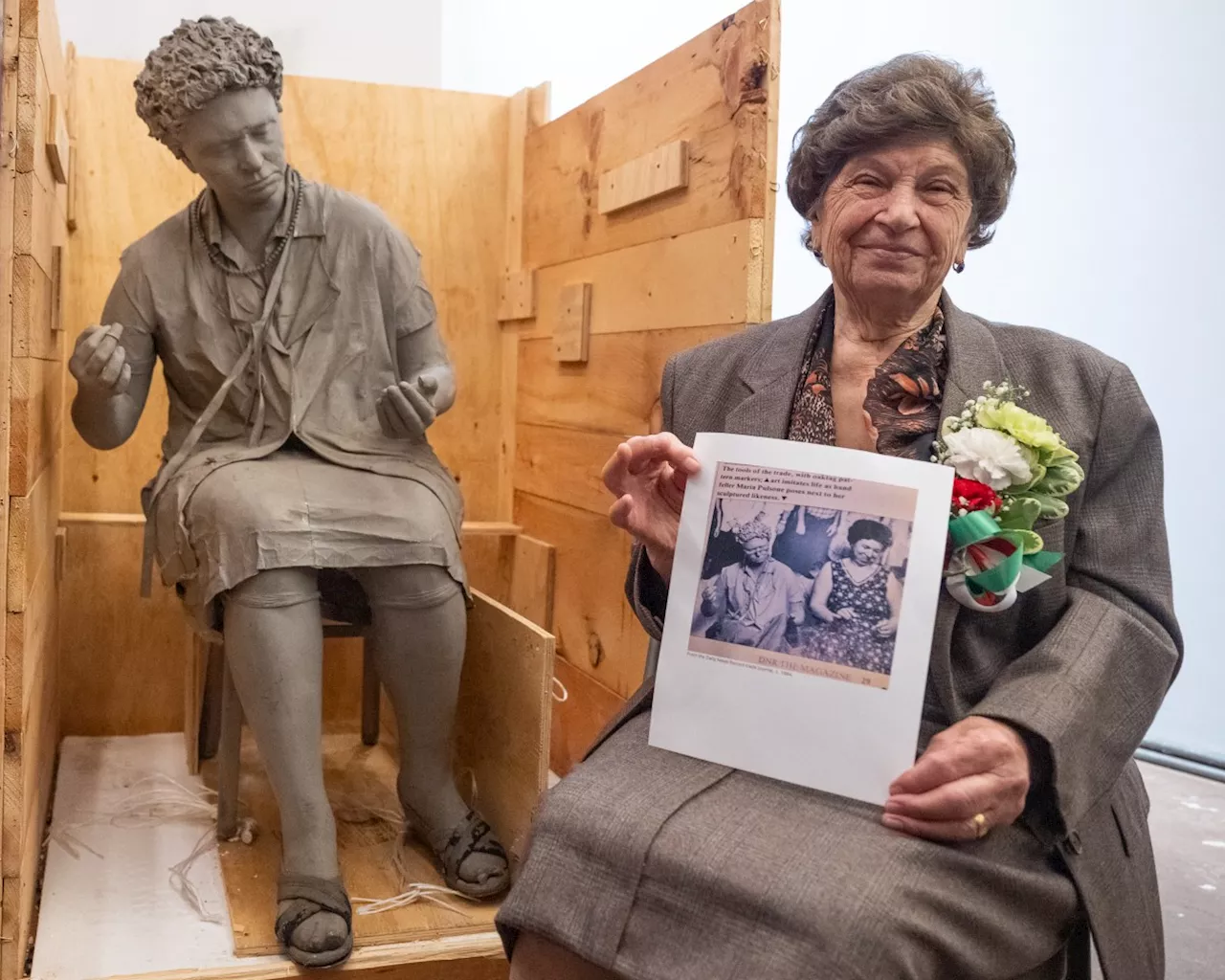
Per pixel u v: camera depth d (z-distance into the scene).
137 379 1.77
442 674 1.72
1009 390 1.07
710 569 1.05
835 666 0.99
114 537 2.30
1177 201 2.45
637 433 1.98
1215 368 2.44
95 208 2.28
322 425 1.78
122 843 1.86
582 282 2.21
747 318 1.65
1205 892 1.95
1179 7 2.41
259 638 1.57
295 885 1.56
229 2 2.48
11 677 1.41
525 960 1.01
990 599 1.01
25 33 1.36
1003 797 0.93
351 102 2.44
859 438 1.14
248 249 1.78
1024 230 2.63
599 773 1.05
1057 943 1.01
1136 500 1.09
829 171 1.17
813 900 0.87
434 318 1.88
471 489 2.62
